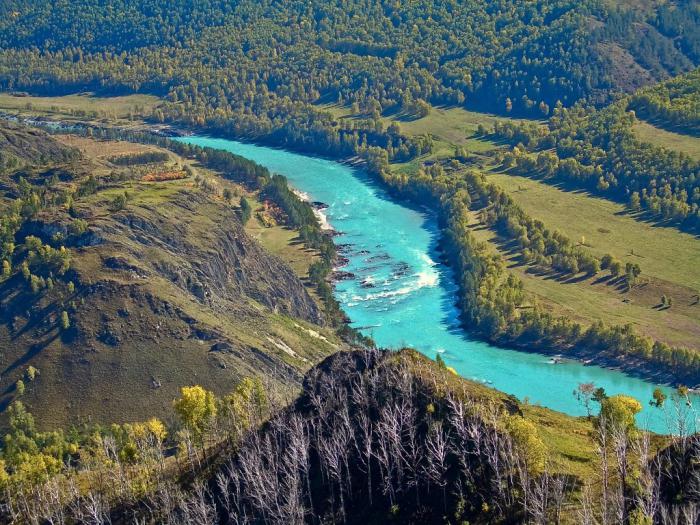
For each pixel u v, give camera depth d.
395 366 145.50
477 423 129.88
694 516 104.94
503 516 118.19
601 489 120.31
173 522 134.75
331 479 134.25
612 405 142.75
